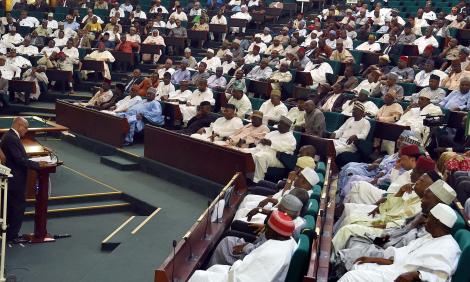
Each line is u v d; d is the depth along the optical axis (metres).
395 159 9.90
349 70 15.55
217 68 17.03
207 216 7.56
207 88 15.64
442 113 12.05
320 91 14.76
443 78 14.67
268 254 5.82
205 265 7.12
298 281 5.89
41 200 9.50
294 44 18.67
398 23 19.42
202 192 11.82
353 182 9.45
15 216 9.23
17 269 8.55
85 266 8.79
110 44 21.28
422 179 7.17
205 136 13.11
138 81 17.42
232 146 12.18
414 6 22.72
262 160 11.41
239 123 12.82
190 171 12.27
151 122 15.20
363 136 11.88
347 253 6.61
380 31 20.20
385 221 7.52
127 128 14.59
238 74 16.19
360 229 7.13
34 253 9.13
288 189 8.55
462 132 12.01
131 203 11.45
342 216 8.26
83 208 11.02
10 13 24.73
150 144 13.37
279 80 16.19
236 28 23.27
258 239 7.03
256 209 7.85
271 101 13.72
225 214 8.38
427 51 16.55
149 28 22.70
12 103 18.78
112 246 9.41
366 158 11.96
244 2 24.69
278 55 18.62
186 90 16.34
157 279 5.82
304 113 13.19
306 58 17.30
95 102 16.59
